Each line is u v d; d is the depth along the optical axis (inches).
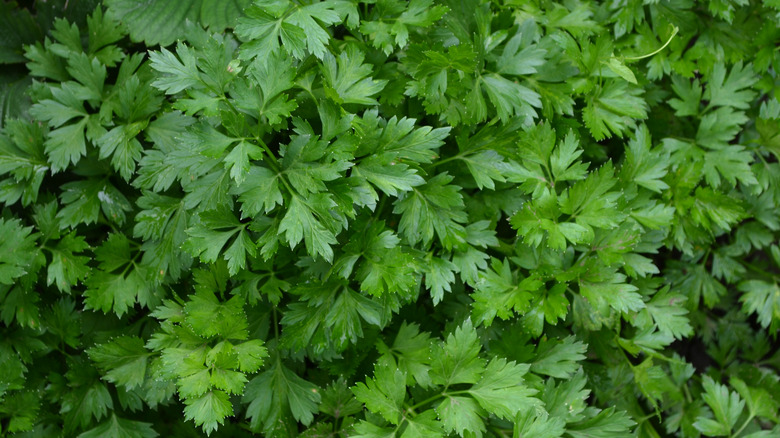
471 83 27.3
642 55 29.8
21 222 28.2
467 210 28.0
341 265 26.6
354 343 26.8
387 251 26.4
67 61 28.3
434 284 26.9
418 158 26.3
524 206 27.2
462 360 26.6
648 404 31.2
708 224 29.6
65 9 28.9
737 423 31.9
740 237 31.4
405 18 27.0
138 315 28.4
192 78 25.9
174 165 26.5
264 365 27.4
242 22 25.8
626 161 28.7
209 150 25.1
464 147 27.4
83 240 27.5
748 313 31.3
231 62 26.5
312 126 27.2
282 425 27.3
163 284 27.6
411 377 27.3
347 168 25.8
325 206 25.4
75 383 27.6
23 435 27.9
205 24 28.4
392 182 26.0
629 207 28.4
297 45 25.7
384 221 26.5
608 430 27.7
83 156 27.9
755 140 30.9
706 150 30.4
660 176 28.7
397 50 27.7
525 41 28.0
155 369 27.0
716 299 31.2
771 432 30.5
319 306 26.7
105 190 27.8
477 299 27.0
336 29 28.1
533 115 27.6
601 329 28.9
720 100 30.2
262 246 26.5
